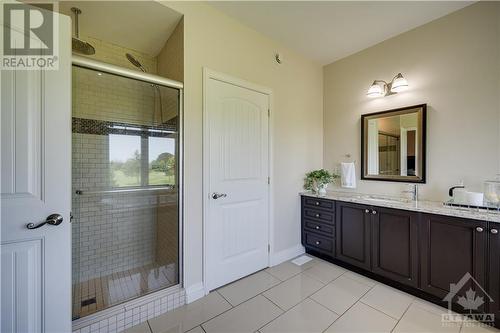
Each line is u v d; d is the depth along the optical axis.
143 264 2.18
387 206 2.08
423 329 1.53
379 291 2.02
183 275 1.86
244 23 2.25
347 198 2.44
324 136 3.19
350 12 2.09
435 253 1.79
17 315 1.16
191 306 1.81
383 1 1.94
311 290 2.04
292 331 1.53
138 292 1.80
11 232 1.13
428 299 1.87
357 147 2.83
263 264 2.46
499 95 1.84
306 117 2.97
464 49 2.01
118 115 1.94
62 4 1.68
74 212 1.82
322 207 2.66
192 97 1.90
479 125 1.94
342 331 1.52
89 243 1.94
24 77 1.17
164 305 1.73
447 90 2.12
